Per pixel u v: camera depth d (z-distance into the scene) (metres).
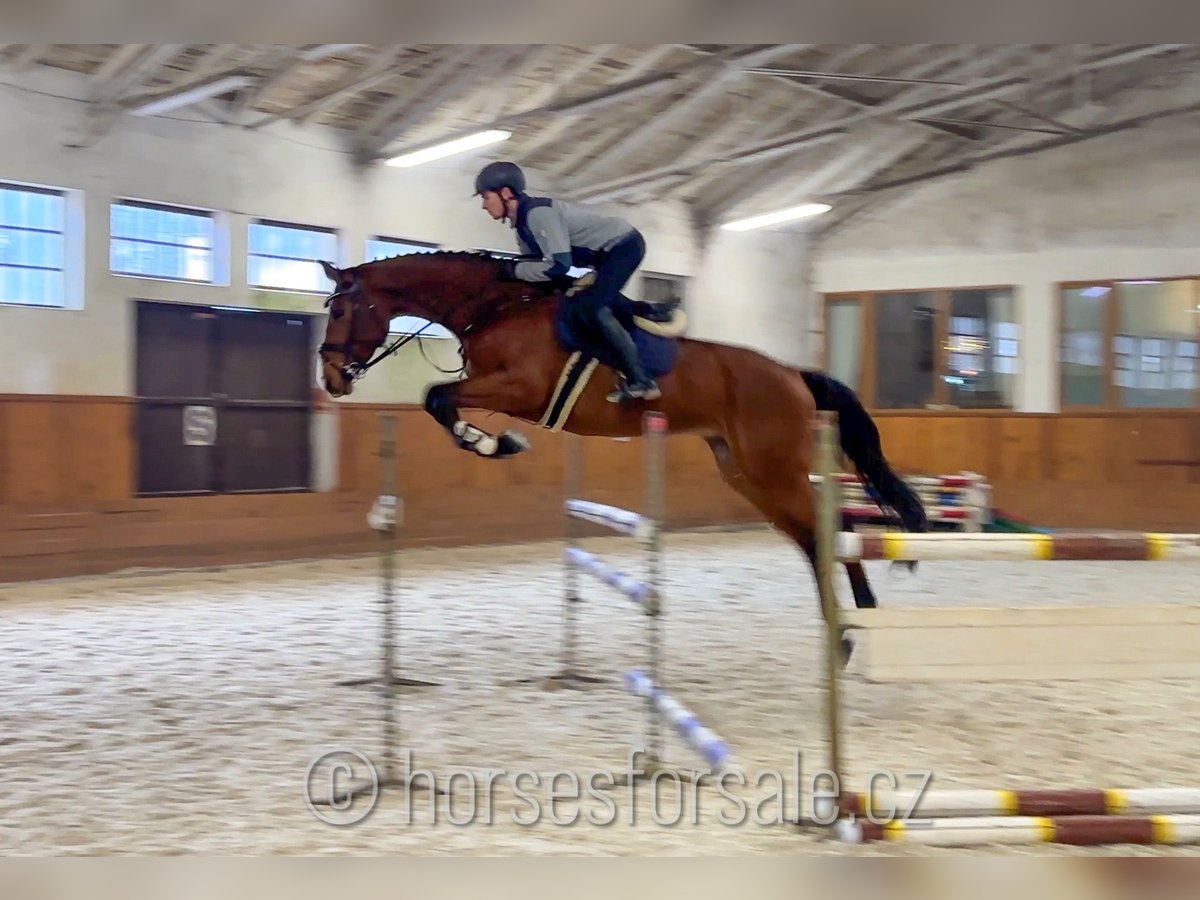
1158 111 11.98
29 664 5.36
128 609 7.09
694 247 13.14
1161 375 12.24
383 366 10.70
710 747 3.19
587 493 11.84
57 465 8.34
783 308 14.12
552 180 11.77
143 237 9.12
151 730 4.16
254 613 6.96
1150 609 2.97
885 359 13.94
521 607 7.25
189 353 9.50
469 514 10.81
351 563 9.56
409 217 10.81
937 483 10.18
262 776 3.61
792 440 4.73
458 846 3.00
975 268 13.29
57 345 8.57
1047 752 3.97
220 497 9.21
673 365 4.61
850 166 12.68
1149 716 4.51
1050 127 12.66
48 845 2.99
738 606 7.39
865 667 2.92
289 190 9.91
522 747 3.97
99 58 8.34
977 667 2.94
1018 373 13.06
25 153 8.32
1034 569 9.52
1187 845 3.05
